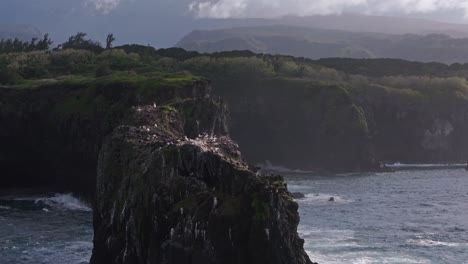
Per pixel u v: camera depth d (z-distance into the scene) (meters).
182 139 73.75
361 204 118.25
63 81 153.62
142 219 61.22
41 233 89.25
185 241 55.06
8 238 85.69
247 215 54.25
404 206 116.44
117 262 64.19
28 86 153.25
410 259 72.69
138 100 134.25
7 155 147.88
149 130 82.50
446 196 132.25
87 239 85.06
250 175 56.31
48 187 142.88
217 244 53.84
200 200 56.59
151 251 59.03
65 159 140.00
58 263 72.88
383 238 84.25
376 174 189.88
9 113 146.88
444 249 78.12
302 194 128.62
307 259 56.56
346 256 73.44
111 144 76.44
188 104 125.75
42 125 146.12
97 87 141.75
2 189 142.38
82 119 136.25
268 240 53.16
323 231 89.00
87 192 131.75
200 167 60.00
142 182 63.66
